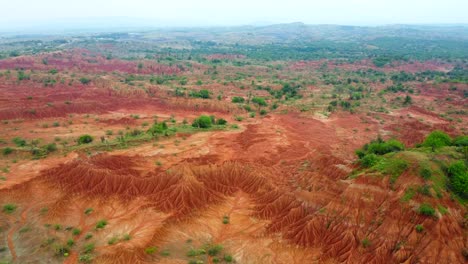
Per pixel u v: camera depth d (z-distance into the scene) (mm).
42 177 44531
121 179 43781
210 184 45156
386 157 41062
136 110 90125
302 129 74625
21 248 33406
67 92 95438
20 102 82500
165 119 82562
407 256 30406
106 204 41094
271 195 42812
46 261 31734
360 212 35125
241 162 49969
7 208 39125
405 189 34812
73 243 34281
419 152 40469
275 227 37688
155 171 45875
